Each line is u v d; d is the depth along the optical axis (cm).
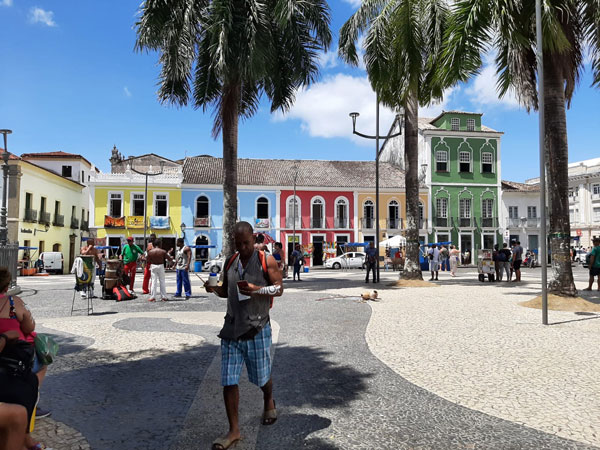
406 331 688
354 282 1719
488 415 347
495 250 1714
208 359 523
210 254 3781
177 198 3772
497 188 4228
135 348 580
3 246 1197
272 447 291
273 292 307
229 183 1495
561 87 957
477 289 1359
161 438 306
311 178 4084
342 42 1534
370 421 336
